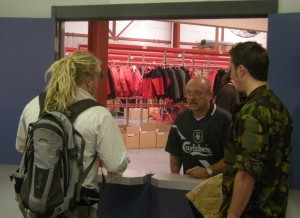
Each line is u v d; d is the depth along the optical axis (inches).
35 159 70.3
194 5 115.9
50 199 69.5
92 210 76.6
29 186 70.9
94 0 126.6
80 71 76.1
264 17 111.7
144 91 296.0
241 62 69.2
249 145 63.6
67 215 72.9
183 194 98.6
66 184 70.5
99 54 166.4
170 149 113.0
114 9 123.6
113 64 292.0
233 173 67.9
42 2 130.8
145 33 488.7
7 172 132.7
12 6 132.2
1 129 132.8
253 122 64.3
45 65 130.3
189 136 108.2
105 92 170.7
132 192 103.3
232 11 112.0
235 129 67.5
